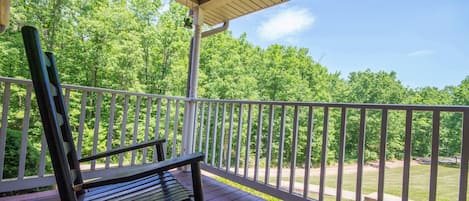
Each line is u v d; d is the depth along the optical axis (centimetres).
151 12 1468
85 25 1205
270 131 238
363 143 183
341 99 1933
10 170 255
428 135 722
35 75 99
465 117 145
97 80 1249
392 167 630
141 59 1331
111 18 1257
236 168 265
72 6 1212
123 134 274
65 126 131
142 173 96
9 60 1013
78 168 132
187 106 324
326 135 201
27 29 104
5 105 203
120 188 133
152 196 123
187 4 353
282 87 1708
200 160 109
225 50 1633
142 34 1382
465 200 146
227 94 1541
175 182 145
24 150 213
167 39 1440
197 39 353
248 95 1596
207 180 288
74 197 96
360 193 183
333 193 485
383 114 175
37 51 102
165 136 306
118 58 1266
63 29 1184
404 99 1877
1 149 202
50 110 98
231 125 278
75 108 913
